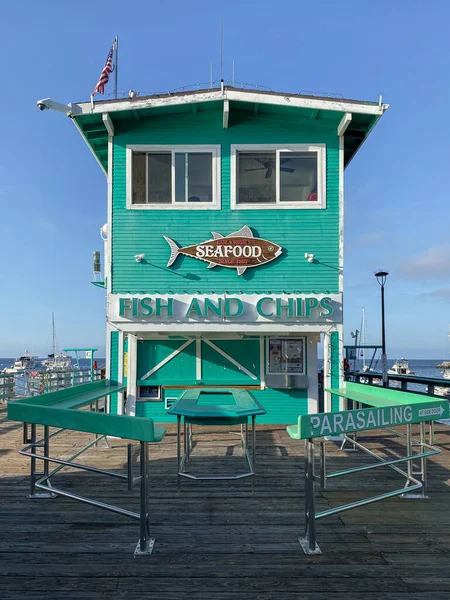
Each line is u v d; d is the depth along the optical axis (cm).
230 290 813
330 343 796
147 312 787
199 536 375
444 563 331
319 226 824
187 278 815
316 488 503
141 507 348
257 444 722
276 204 826
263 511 433
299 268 817
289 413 891
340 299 797
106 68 828
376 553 346
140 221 822
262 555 342
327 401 791
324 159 830
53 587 299
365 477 549
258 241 818
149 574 315
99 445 721
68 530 389
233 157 833
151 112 818
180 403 520
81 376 1474
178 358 898
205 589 297
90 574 315
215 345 902
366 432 852
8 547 356
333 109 788
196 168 838
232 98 786
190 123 838
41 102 750
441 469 587
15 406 400
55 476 554
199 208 826
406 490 411
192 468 580
